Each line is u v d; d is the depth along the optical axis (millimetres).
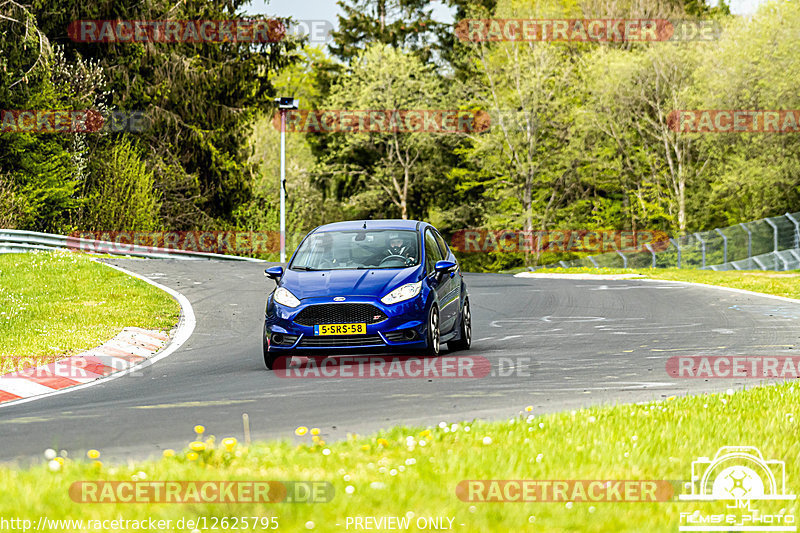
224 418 18109
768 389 20172
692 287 56938
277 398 20719
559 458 13422
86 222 85812
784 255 91688
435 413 18375
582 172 133500
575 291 53750
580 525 10195
